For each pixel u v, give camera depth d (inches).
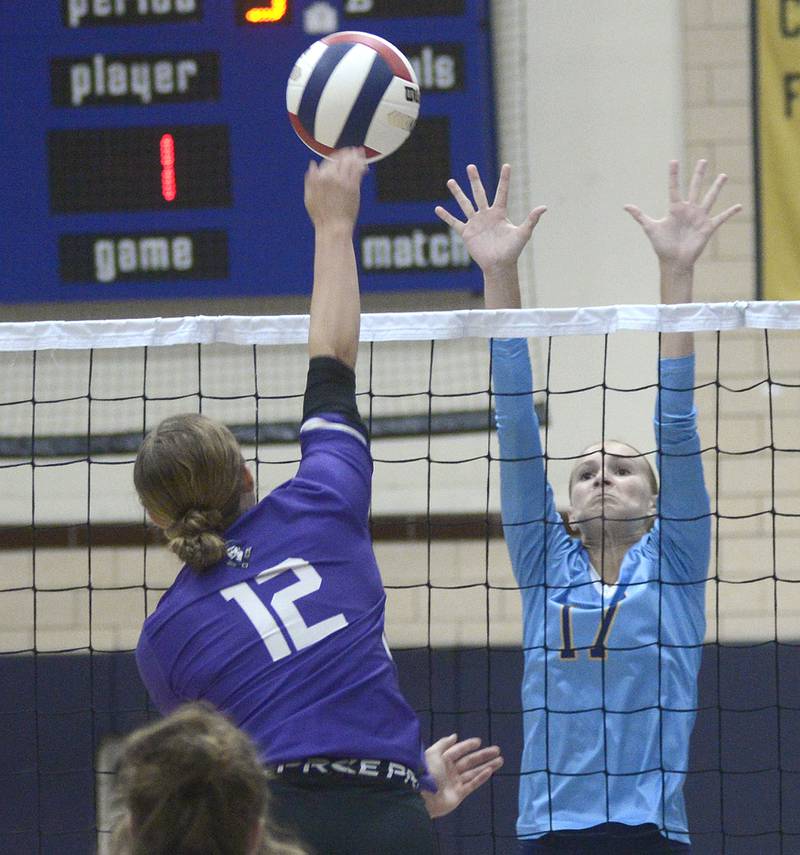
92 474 917.8
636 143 912.9
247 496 318.0
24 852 869.2
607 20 915.4
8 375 924.0
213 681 291.6
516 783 848.3
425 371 913.5
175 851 203.3
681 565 450.9
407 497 905.5
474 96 905.5
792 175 892.6
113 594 904.3
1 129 923.4
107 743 872.3
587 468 478.6
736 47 906.1
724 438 896.3
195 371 922.1
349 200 333.4
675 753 428.1
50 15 922.7
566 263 916.0
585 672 439.8
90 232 924.0
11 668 888.3
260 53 917.2
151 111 923.4
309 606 294.5
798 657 867.4
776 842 845.8
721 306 430.9
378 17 909.8
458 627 889.5
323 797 280.7
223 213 922.1
